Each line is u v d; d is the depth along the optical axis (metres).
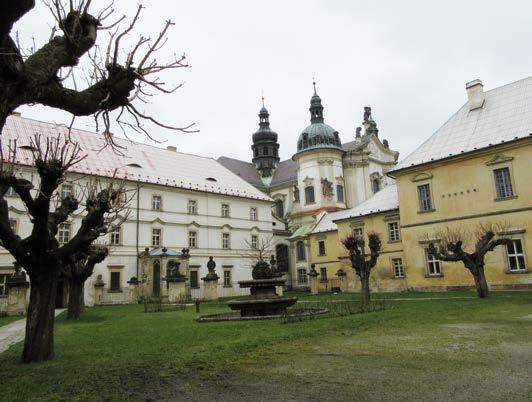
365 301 26.28
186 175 56.34
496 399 5.86
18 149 39.97
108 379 8.09
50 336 10.79
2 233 9.90
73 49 8.39
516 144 31.75
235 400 6.39
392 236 42.75
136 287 44.81
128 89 9.12
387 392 6.41
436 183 36.47
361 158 71.19
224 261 56.12
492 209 32.88
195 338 13.41
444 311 18.42
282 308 20.48
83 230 11.15
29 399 6.91
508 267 31.67
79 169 43.84
